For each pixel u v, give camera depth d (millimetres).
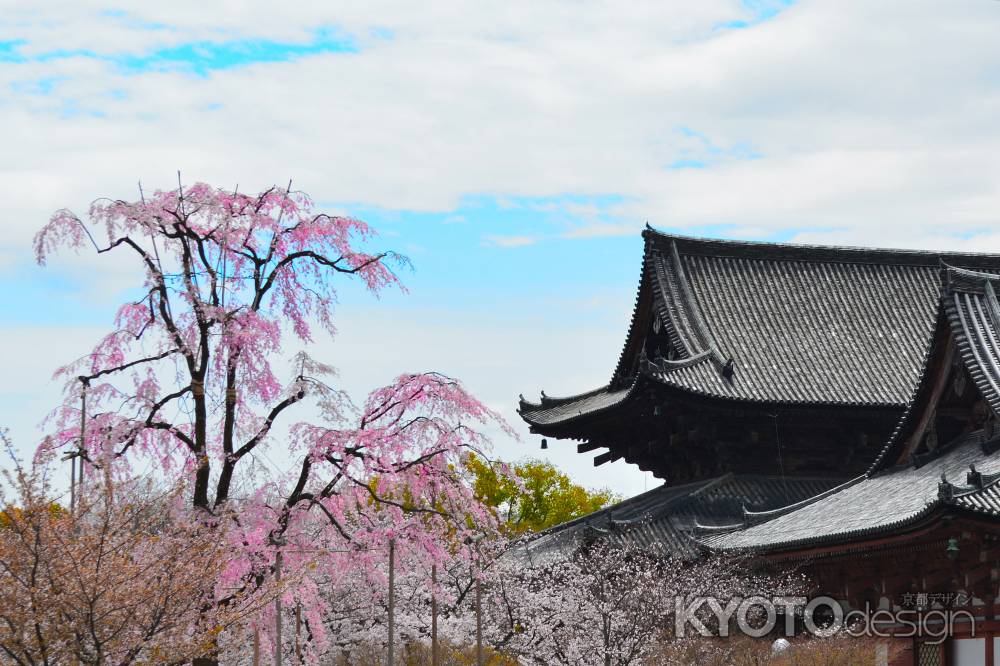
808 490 50969
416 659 35344
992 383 35250
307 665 30703
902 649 35781
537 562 46375
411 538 28656
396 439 28109
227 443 28047
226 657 30953
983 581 32188
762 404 50438
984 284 37781
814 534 36719
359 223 29562
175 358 27797
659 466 55844
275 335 28109
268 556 27031
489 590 35406
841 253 60312
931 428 38625
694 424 50875
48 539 20844
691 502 49344
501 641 35344
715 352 53125
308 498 28203
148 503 23062
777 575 40031
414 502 29125
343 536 28438
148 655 21609
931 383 38281
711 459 52125
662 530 47312
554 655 35219
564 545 48656
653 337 57812
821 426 52031
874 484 40000
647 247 58094
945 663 34250
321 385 28000
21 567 20844
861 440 51969
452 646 35219
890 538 32688
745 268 59094
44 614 20531
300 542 27906
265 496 27625
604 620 35188
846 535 34250
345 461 27609
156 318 28375
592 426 55969
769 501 49844
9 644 20438
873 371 54562
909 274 60594
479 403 28641
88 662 20703
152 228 28016
